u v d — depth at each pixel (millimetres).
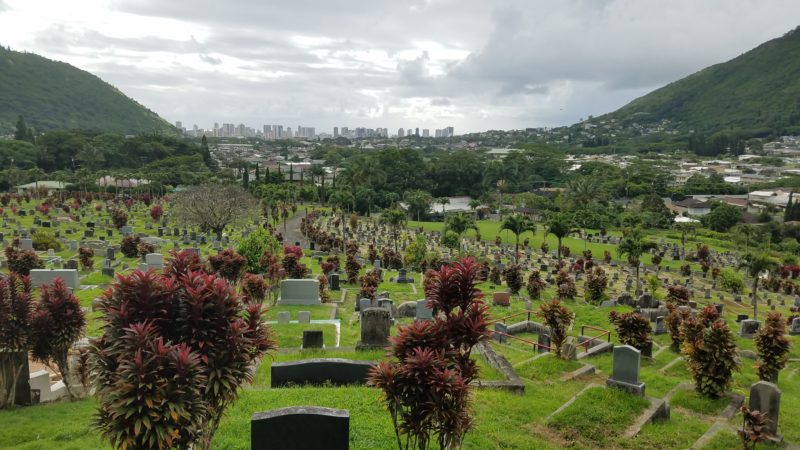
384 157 130875
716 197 132750
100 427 8297
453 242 55344
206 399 8508
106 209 75875
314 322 24719
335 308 28203
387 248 58688
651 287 41938
